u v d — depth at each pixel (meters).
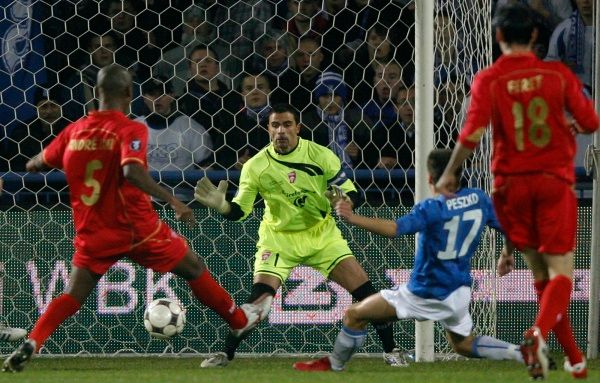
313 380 19.56
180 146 33.53
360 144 34.44
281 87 35.59
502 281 28.45
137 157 20.89
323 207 25.50
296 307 28.42
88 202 21.80
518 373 21.55
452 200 20.28
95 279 22.45
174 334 23.77
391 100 34.88
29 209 30.41
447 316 20.86
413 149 34.62
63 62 36.03
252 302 24.95
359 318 21.50
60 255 28.45
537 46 36.16
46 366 24.97
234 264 28.67
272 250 25.48
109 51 35.56
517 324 28.42
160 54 35.62
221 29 36.00
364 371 22.53
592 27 35.94
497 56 35.78
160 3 35.97
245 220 28.70
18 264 28.44
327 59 35.66
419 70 25.62
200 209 28.73
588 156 27.38
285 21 35.97
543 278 19.72
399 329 28.44
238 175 32.44
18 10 36.00
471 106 18.38
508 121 18.36
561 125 18.36
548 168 18.34
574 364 20.00
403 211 28.55
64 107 35.53
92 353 28.39
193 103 34.97
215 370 23.09
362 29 35.84
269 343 28.39
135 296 28.38
